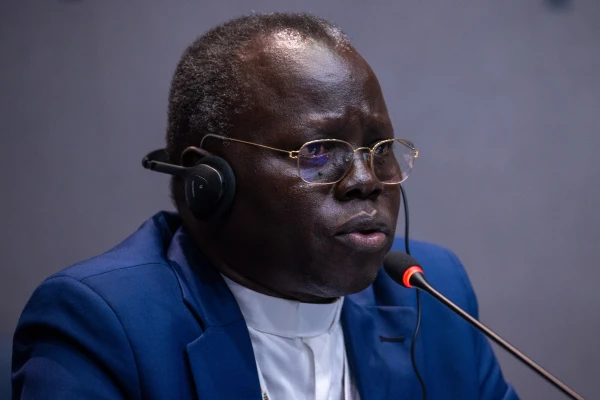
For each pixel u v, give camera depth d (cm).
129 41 909
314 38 469
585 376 968
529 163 959
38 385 438
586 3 950
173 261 508
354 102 459
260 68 461
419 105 955
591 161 957
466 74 955
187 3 910
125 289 471
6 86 901
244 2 920
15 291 918
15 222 914
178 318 475
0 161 909
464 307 597
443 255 629
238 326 486
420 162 957
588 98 954
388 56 952
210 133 475
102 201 923
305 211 450
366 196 460
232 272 497
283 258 461
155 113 915
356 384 522
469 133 958
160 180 927
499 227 963
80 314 456
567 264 966
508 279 966
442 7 949
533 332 970
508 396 591
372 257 458
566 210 961
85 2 900
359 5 942
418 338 557
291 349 497
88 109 912
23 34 898
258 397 473
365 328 543
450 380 558
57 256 921
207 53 490
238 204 465
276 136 452
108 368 446
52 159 914
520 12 951
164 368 455
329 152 457
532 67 954
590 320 966
